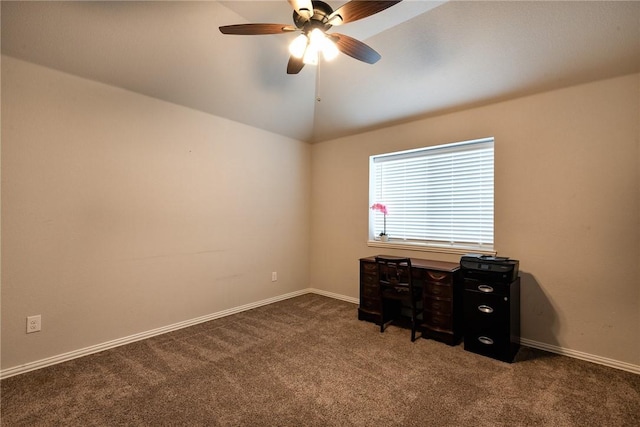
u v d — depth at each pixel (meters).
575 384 1.99
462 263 2.50
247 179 3.58
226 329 2.94
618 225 2.22
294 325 3.05
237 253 3.47
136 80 2.56
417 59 2.67
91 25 2.08
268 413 1.69
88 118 2.38
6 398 1.81
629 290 2.18
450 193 3.23
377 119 3.52
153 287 2.77
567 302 2.42
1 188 2.02
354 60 2.93
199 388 1.93
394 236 3.70
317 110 3.79
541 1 1.99
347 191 4.00
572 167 2.40
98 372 2.11
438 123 3.17
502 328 2.30
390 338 2.73
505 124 2.72
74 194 2.32
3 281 2.03
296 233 4.21
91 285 2.40
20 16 1.91
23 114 2.09
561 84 2.40
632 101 2.17
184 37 2.41
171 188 2.89
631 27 1.93
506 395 1.87
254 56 2.84
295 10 1.69
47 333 2.19
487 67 2.50
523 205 2.62
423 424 1.61
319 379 2.04
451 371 2.15
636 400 1.81
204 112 3.15
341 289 4.04
